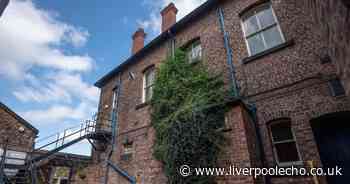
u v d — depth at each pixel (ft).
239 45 20.99
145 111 27.73
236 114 14.62
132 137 28.02
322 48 15.16
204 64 23.03
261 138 15.98
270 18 20.16
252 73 18.66
